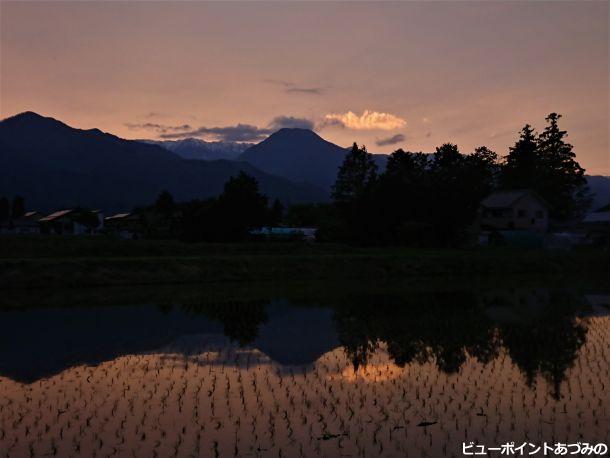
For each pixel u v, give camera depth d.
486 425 13.11
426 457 11.34
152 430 12.92
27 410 14.46
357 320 28.81
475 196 74.81
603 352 21.00
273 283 48.16
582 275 56.28
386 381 17.03
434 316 29.92
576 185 105.50
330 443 12.09
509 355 20.55
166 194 106.38
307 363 19.58
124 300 37.12
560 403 14.72
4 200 132.75
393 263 55.78
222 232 73.75
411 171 83.50
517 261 59.28
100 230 105.88
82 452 11.66
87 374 18.22
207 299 37.56
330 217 105.69
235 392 16.00
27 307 33.88
